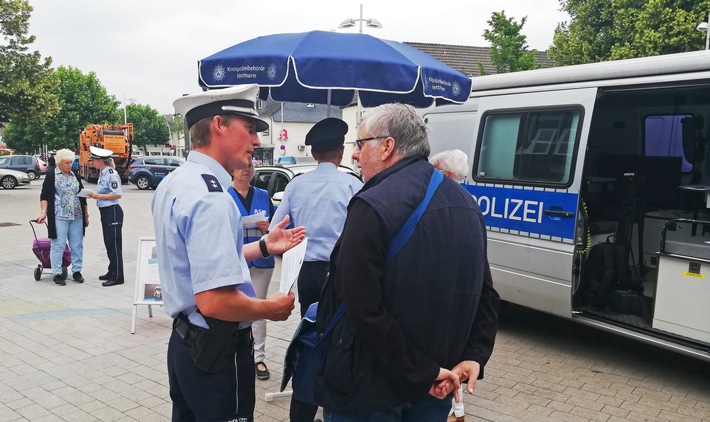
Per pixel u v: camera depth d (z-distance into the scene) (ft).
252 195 13.97
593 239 16.90
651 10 54.29
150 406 12.34
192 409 6.79
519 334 18.15
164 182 6.68
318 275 11.44
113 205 23.45
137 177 88.58
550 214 15.74
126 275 25.82
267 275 13.56
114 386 13.37
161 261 6.64
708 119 16.83
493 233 17.43
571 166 15.33
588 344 17.21
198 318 6.50
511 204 16.88
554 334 18.17
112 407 12.26
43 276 25.35
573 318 15.35
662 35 53.88
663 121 17.93
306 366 7.08
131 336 16.98
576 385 13.94
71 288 23.11
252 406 7.09
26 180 87.45
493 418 12.04
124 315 19.19
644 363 15.57
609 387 13.82
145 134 245.86
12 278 24.90
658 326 13.78
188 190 6.19
